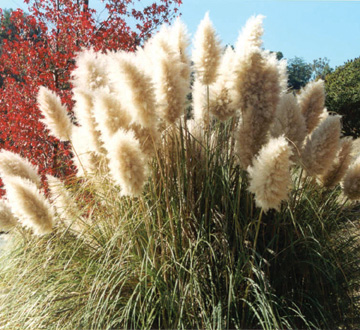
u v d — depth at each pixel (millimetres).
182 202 3062
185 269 2734
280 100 3018
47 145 7137
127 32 8273
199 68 3086
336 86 12164
